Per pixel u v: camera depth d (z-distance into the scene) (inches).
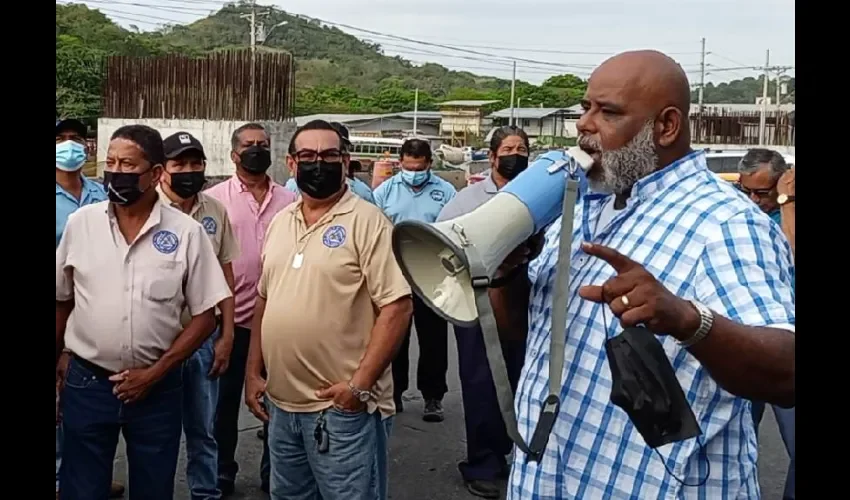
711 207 84.4
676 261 84.0
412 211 285.3
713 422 83.2
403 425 262.4
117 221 143.1
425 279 87.6
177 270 143.1
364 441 138.8
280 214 147.8
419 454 237.5
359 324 139.4
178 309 144.6
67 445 142.7
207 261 147.4
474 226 83.8
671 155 88.8
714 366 73.6
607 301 73.6
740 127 1016.2
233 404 204.5
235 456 232.4
